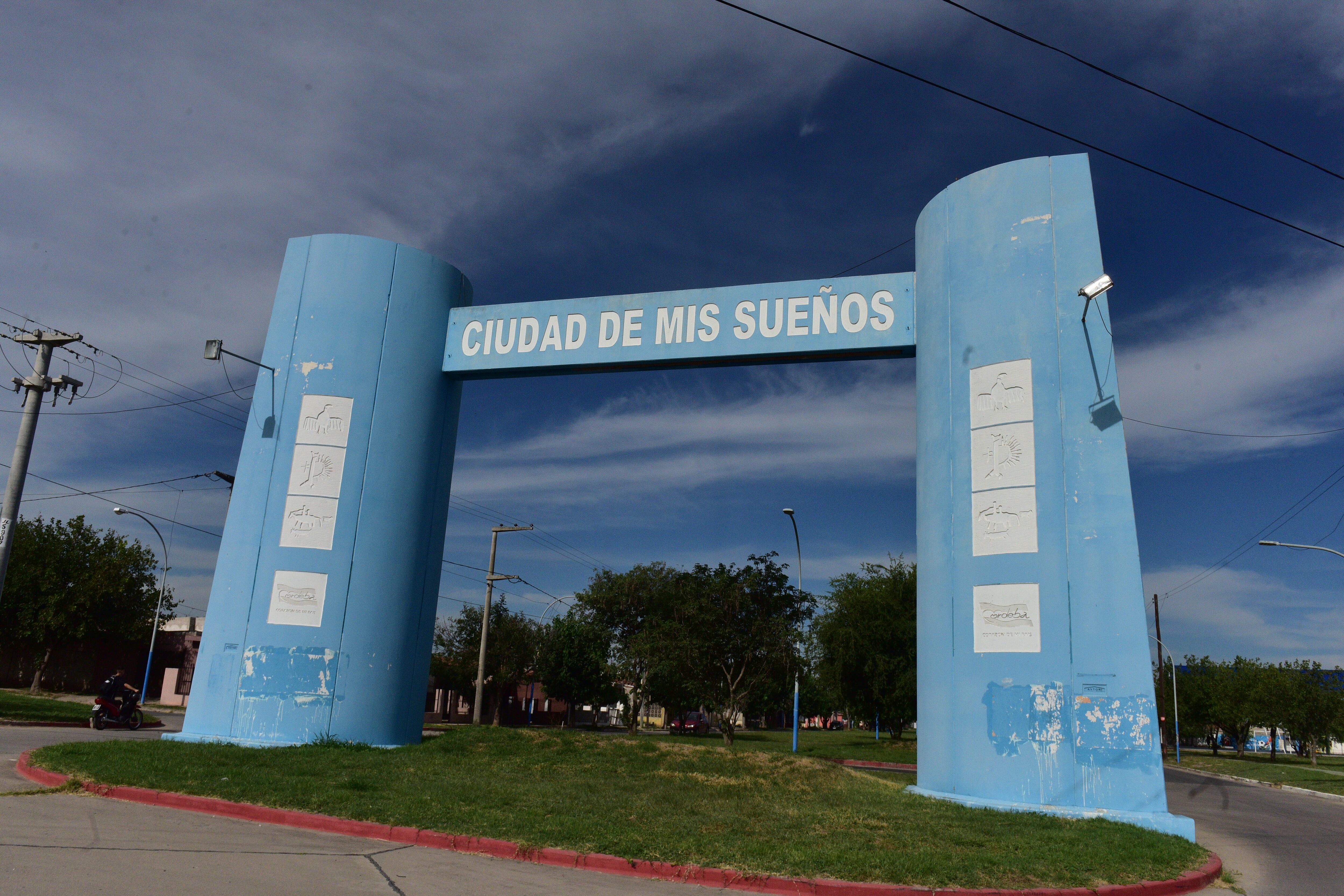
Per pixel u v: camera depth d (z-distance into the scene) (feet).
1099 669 40.29
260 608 52.06
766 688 93.56
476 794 35.78
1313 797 82.58
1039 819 37.04
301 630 51.67
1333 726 136.98
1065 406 43.57
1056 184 46.29
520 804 34.14
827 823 33.14
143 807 32.07
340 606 52.11
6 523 59.62
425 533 56.29
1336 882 31.78
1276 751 232.53
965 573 44.39
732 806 35.99
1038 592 42.04
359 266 56.95
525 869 26.27
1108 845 32.07
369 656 51.98
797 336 52.75
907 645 120.98
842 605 127.65
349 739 50.62
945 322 48.24
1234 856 37.09
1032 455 43.57
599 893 23.72
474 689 171.01
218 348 53.67
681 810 34.58
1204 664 192.54
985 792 41.34
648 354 55.01
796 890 25.04
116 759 39.47
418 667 55.21
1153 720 39.01
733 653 86.74
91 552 147.23
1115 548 41.16
